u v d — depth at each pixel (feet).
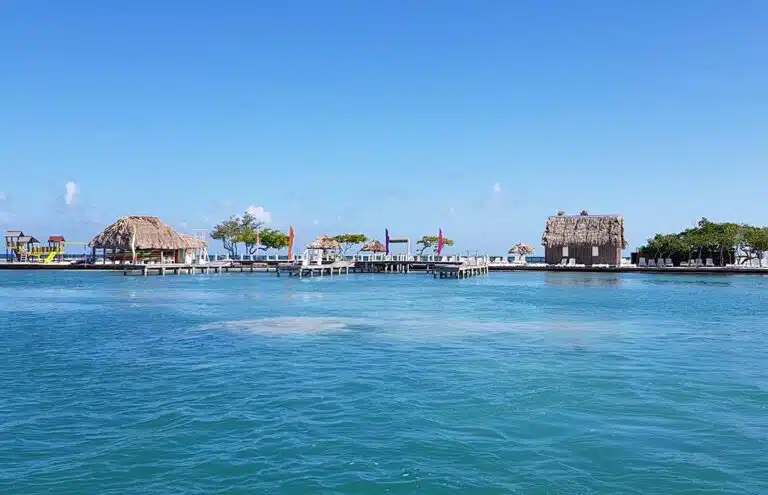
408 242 256.11
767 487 25.96
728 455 29.53
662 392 41.16
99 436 32.35
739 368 48.83
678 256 235.20
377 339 63.77
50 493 25.35
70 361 52.47
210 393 41.09
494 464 28.40
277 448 30.42
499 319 81.10
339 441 31.40
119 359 53.26
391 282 173.17
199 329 71.82
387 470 27.68
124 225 237.45
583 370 48.01
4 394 41.06
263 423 34.40
